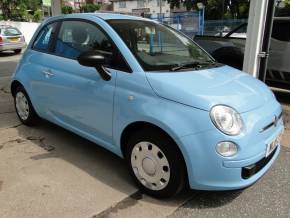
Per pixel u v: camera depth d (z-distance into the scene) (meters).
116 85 3.47
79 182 3.60
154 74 3.30
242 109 3.04
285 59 7.16
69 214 3.06
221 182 2.93
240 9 41.38
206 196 3.38
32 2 35.00
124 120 3.37
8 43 16.80
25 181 3.60
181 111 2.97
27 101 5.04
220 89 3.20
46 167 3.92
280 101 7.39
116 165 4.01
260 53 5.71
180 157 3.04
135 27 3.94
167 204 3.24
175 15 20.72
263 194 3.46
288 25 7.07
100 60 3.44
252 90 3.42
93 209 3.14
